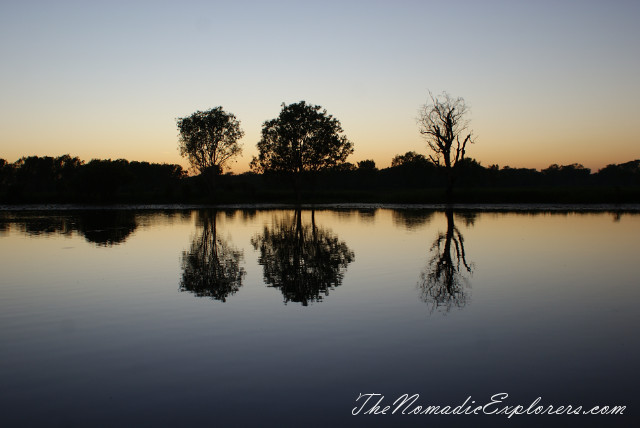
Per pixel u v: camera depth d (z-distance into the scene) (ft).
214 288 49.80
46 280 54.08
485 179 428.56
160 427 22.84
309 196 291.58
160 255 72.64
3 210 210.79
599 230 107.04
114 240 92.12
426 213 171.73
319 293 47.50
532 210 184.03
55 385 27.32
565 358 31.01
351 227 118.52
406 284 51.62
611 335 35.35
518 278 55.06
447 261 66.28
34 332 36.09
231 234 103.65
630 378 28.12
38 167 469.98
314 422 23.20
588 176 617.62
